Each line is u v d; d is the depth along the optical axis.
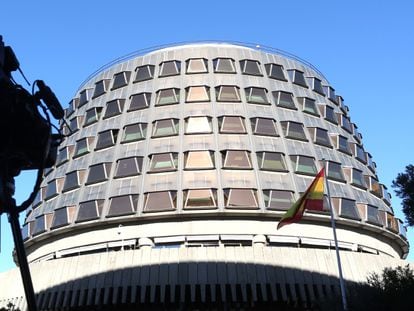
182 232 45.22
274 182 47.47
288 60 60.25
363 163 57.53
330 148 53.69
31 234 51.12
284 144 50.75
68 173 52.22
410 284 28.84
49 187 53.50
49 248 49.75
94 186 49.47
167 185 46.78
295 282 39.25
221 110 52.00
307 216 46.09
